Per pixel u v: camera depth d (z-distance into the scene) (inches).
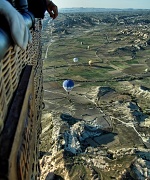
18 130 163.8
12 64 226.2
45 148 1589.6
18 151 161.0
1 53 151.3
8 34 169.6
